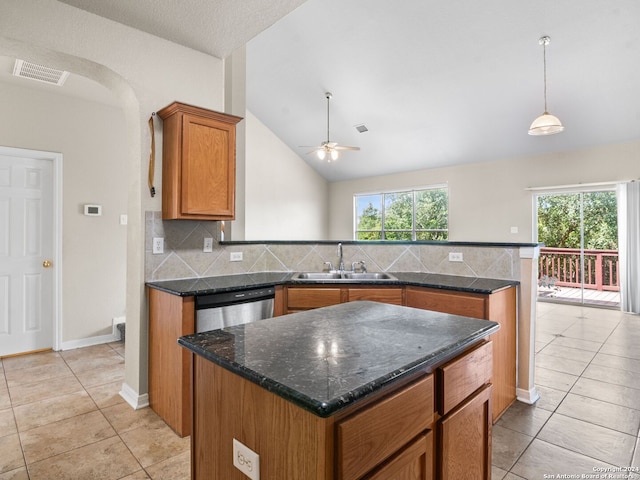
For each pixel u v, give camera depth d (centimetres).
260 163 752
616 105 483
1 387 279
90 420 231
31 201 357
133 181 257
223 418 102
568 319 509
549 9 369
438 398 106
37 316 362
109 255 398
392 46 464
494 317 232
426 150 689
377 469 85
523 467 185
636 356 353
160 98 253
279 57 525
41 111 355
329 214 920
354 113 632
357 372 89
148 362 251
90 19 224
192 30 244
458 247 297
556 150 607
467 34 421
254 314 254
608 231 602
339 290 280
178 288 230
